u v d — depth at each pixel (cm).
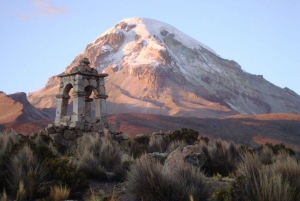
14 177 862
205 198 824
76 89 2128
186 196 786
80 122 2052
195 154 1127
